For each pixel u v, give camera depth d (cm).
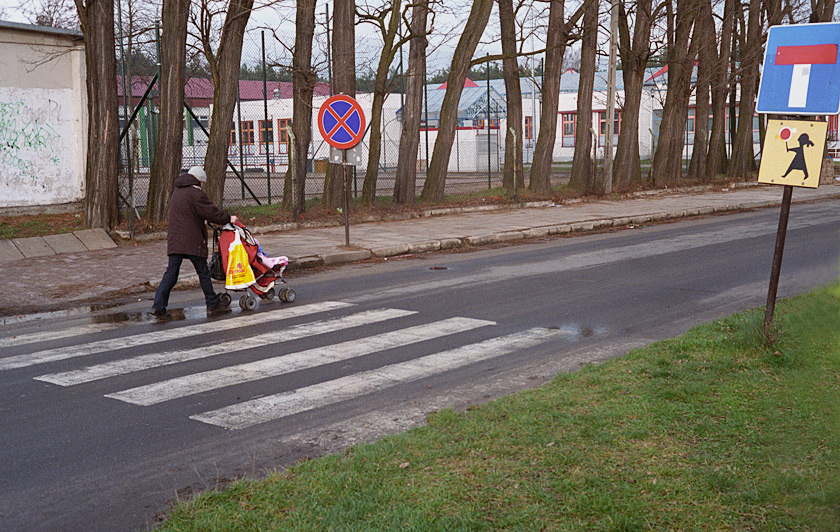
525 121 5703
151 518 403
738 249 1408
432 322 877
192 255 955
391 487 402
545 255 1415
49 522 403
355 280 1188
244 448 503
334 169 1944
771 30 628
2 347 803
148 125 2584
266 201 2245
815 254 1309
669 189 2886
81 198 1764
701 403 517
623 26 2836
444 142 2220
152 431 540
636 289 1047
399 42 2022
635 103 2831
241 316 938
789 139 632
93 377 679
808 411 490
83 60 1736
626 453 435
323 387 636
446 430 492
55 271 1236
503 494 388
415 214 2011
